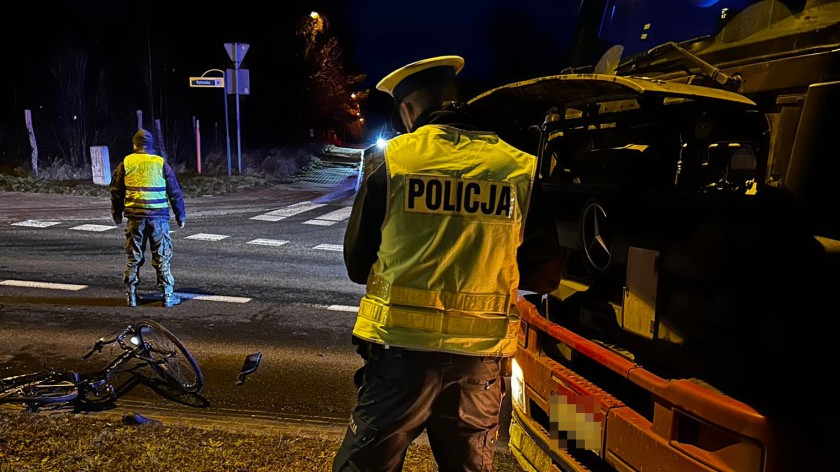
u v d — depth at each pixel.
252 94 32.56
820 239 1.77
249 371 4.48
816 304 1.70
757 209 1.87
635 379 2.12
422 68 2.06
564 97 2.60
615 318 2.44
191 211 13.33
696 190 2.31
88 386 4.05
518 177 1.96
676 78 2.78
